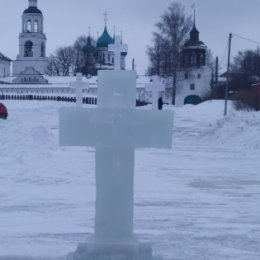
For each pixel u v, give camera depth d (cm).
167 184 1606
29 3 11619
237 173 1942
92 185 1508
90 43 12006
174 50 8138
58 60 12506
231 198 1366
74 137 566
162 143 570
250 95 5762
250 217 1099
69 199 1288
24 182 1544
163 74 8219
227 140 3481
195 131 4416
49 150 2295
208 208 1209
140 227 984
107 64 11462
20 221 1030
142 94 7994
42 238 884
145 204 1251
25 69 10488
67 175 1684
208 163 2288
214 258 764
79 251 563
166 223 1026
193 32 9225
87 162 2017
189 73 9025
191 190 1495
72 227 976
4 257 762
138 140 568
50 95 8944
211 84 8938
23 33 11450
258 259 762
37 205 1210
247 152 2831
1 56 13375
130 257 545
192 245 843
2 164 1859
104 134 566
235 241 875
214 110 5928
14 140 2186
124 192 569
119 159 568
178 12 8231
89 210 1150
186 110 6072
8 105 7294
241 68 10412
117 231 568
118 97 569
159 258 555
